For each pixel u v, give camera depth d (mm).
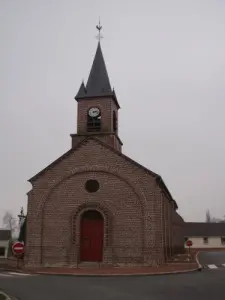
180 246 46312
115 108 29969
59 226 24562
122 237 23594
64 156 25484
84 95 28625
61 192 25062
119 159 24719
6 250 46656
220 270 21688
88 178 24906
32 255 24297
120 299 12078
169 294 13008
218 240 71688
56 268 22875
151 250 23047
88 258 24109
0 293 12844
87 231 24484
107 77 29531
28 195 25344
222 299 12062
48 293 13383
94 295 12875
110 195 24344
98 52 30953
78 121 28391
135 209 23812
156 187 23875
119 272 19828
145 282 16203
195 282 16062
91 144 25391
